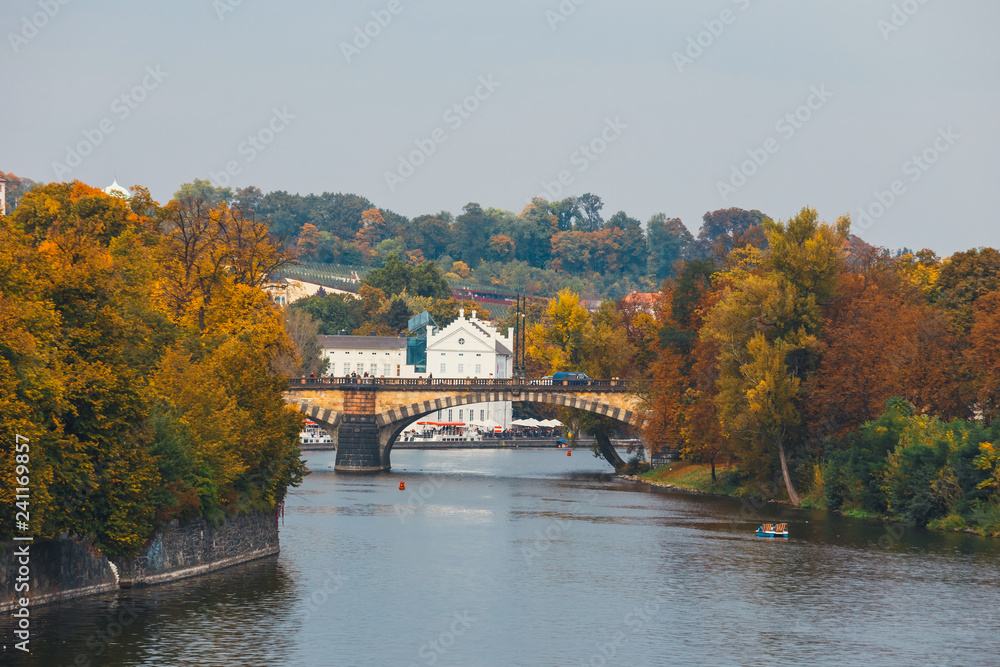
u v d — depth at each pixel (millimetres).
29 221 123375
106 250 103000
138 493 65438
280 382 91438
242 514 85438
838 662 59844
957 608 73000
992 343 120500
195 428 79125
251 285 109000
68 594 66438
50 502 59000
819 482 127750
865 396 125125
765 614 71062
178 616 65812
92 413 62281
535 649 61750
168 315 99750
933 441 114125
